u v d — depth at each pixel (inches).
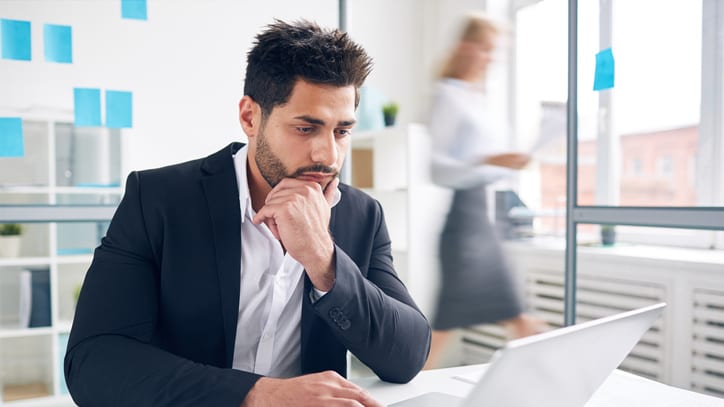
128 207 36.2
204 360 35.6
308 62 31.4
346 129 33.9
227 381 28.3
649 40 83.6
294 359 38.7
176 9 93.5
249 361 38.1
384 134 112.4
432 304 104.1
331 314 32.6
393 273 41.4
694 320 74.2
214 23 95.5
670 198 82.1
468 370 39.4
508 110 102.3
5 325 93.6
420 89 121.4
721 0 74.5
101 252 35.3
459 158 98.3
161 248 35.9
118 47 92.0
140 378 29.2
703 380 73.2
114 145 95.3
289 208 32.9
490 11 101.7
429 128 103.4
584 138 94.3
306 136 32.8
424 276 104.3
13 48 76.5
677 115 80.7
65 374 32.7
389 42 121.5
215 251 35.9
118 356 30.6
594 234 95.3
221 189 37.0
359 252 40.4
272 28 33.6
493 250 100.5
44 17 88.7
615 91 88.8
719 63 75.2
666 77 81.7
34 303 93.0
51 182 92.0
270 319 37.3
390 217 114.9
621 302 83.7
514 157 99.5
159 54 93.3
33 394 91.7
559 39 96.4
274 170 34.0
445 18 110.3
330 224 39.4
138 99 92.8
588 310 89.2
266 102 32.9
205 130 96.0
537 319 97.7
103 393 29.8
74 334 32.7
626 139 88.0
